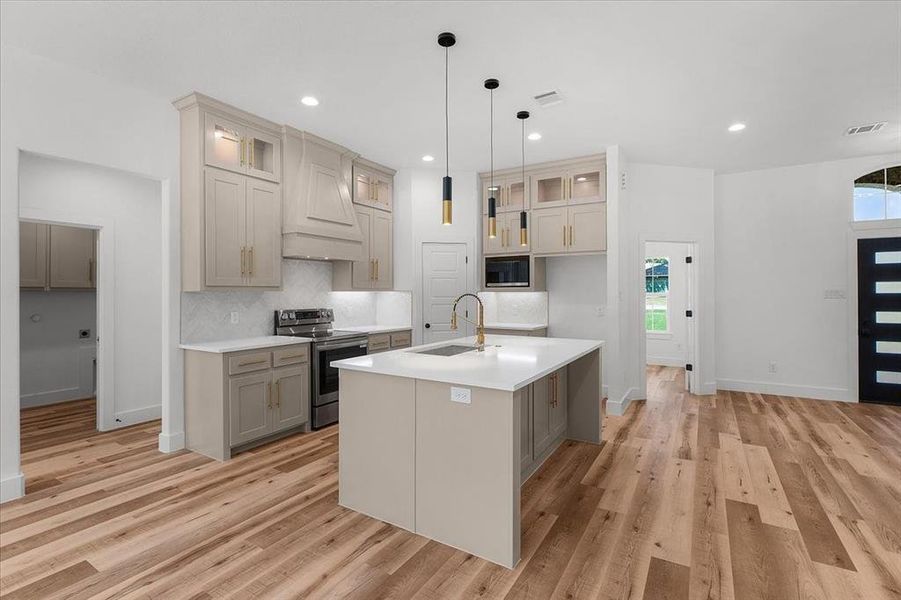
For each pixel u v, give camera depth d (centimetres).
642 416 468
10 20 250
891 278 507
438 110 375
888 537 235
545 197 551
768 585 198
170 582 200
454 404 229
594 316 562
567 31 263
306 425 414
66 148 300
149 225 460
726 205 582
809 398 543
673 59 295
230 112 365
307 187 427
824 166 535
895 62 301
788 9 244
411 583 200
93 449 368
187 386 365
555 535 239
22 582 199
